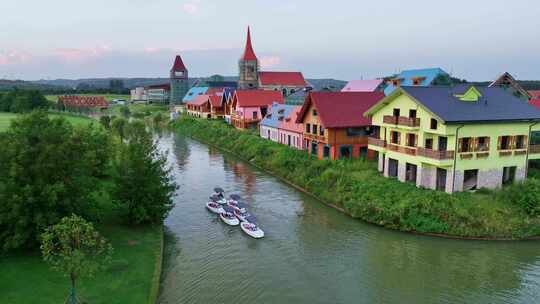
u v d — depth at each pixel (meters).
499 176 43.78
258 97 94.31
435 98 43.47
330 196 46.19
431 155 41.16
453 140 40.72
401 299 27.55
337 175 48.25
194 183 55.06
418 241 36.06
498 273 30.89
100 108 156.50
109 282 27.41
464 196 39.81
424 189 42.25
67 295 25.22
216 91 139.62
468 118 40.41
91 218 32.94
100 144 50.38
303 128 63.66
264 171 61.84
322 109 57.47
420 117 43.34
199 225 40.38
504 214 37.28
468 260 32.78
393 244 35.62
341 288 28.84
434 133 41.69
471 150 41.88
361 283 29.50
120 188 37.00
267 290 28.50
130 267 29.66
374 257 33.38
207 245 35.72
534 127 45.25
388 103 48.12
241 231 38.88
